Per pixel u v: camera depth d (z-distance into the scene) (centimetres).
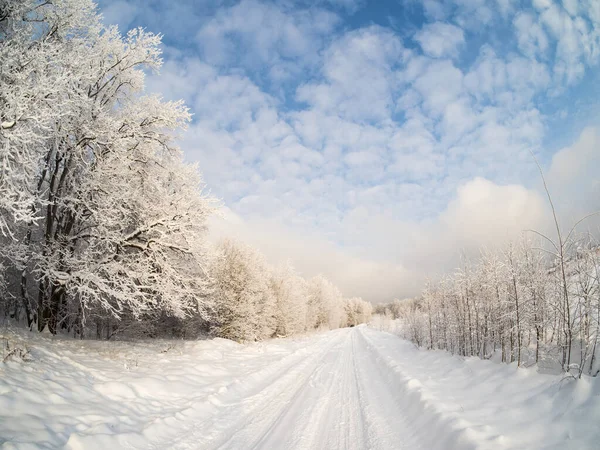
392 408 716
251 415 657
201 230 1213
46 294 960
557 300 697
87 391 611
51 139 896
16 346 669
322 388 927
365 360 1577
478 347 1209
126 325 1438
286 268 3434
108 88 1072
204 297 1589
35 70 664
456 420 495
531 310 816
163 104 1080
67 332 1207
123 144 940
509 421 498
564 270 649
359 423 611
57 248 904
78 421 497
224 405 721
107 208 930
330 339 3192
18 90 611
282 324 3073
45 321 983
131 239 1027
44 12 789
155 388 741
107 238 922
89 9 891
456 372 962
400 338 2784
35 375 580
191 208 1098
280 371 1191
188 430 559
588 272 626
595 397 450
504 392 647
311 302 4894
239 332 1973
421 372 1071
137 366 877
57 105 671
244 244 2116
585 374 532
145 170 1096
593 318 633
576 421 432
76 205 952
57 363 684
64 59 728
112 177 960
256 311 2191
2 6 706
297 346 2183
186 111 1131
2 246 766
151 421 568
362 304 11219
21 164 646
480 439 425
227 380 951
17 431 416
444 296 1606
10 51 624
